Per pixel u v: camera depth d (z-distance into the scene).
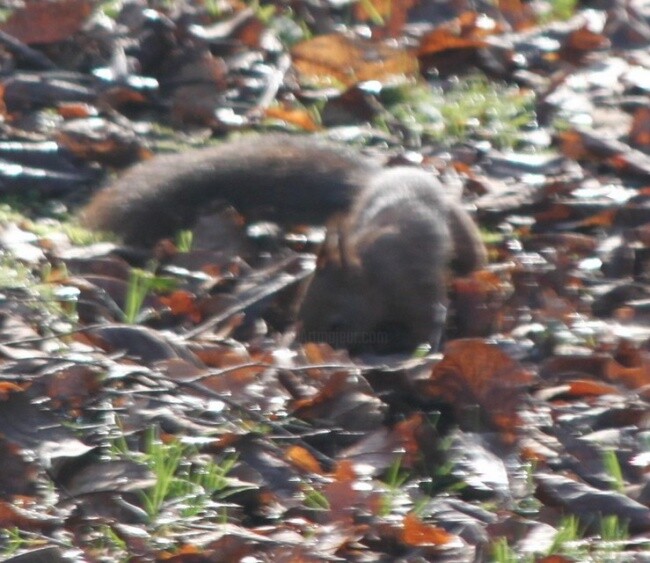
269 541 6.42
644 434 7.78
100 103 11.84
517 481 7.23
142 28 12.64
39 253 9.38
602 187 11.30
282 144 10.64
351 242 9.59
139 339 8.10
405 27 14.31
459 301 9.51
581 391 8.30
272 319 9.43
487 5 14.84
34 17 12.39
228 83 12.54
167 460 6.96
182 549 6.22
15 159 10.80
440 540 6.46
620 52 14.20
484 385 7.83
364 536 6.52
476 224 10.65
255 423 7.45
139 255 9.87
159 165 10.46
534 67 13.80
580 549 6.57
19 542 6.21
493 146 12.14
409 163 11.41
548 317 9.38
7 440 6.84
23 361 7.50
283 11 14.13
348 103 12.46
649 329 9.39
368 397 7.77
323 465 7.24
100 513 6.59
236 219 10.26
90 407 7.31
